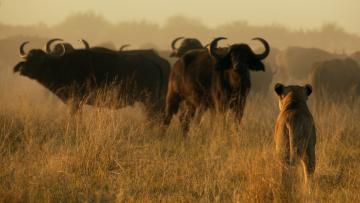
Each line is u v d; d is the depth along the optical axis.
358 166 35.56
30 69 54.28
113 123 38.91
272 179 27.95
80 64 54.22
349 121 49.97
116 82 54.06
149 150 38.12
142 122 47.91
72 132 40.56
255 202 27.69
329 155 37.69
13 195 28.12
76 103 53.38
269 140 41.69
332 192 30.48
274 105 70.38
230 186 31.41
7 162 33.97
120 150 36.84
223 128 44.09
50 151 35.59
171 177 32.78
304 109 29.86
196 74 50.19
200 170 34.31
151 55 57.19
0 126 41.72
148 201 28.88
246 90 47.59
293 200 27.38
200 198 29.47
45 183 30.48
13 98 59.75
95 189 31.00
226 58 47.28
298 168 29.20
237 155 34.94
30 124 41.38
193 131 44.34
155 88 55.12
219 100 48.00
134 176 32.97
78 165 33.88
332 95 79.50
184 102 52.28
